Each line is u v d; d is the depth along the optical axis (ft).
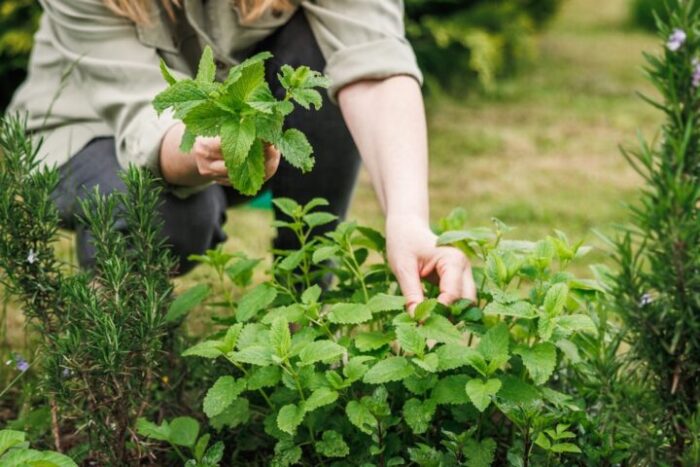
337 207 7.00
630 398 4.12
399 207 5.43
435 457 4.66
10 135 5.03
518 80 21.34
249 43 6.48
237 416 5.12
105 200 5.05
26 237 4.98
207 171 5.01
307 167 4.17
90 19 6.02
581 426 4.80
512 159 15.05
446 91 19.74
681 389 4.01
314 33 6.39
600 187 13.47
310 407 4.47
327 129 6.57
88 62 6.04
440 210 12.26
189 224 6.29
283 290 5.56
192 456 5.57
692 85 3.60
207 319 7.35
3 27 15.83
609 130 16.98
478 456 4.64
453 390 4.62
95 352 4.77
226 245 10.56
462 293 5.02
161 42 6.21
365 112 5.93
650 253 3.92
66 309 5.03
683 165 3.64
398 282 5.32
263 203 7.92
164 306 5.31
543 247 4.95
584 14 35.22
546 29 25.21
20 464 4.40
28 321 5.09
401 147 5.68
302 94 4.12
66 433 5.98
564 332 4.66
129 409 5.17
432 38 18.97
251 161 4.21
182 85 4.07
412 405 4.63
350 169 6.86
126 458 5.24
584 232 11.43
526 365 4.47
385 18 6.23
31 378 6.52
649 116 17.97
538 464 4.73
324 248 5.25
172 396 5.78
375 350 5.01
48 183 5.00
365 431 4.51
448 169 14.40
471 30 19.02
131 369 4.93
